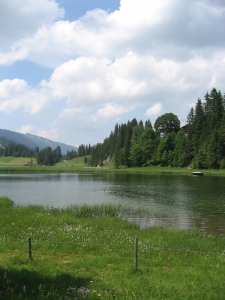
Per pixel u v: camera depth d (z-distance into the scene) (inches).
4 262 490.9
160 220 1093.1
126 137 7500.0
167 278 443.2
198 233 817.5
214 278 449.4
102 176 4249.5
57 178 3831.2
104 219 991.6
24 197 1829.5
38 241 631.2
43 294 363.9
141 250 587.2
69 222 880.9
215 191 2065.7
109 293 372.5
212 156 4594.0
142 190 2177.7
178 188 2284.7
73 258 540.1
